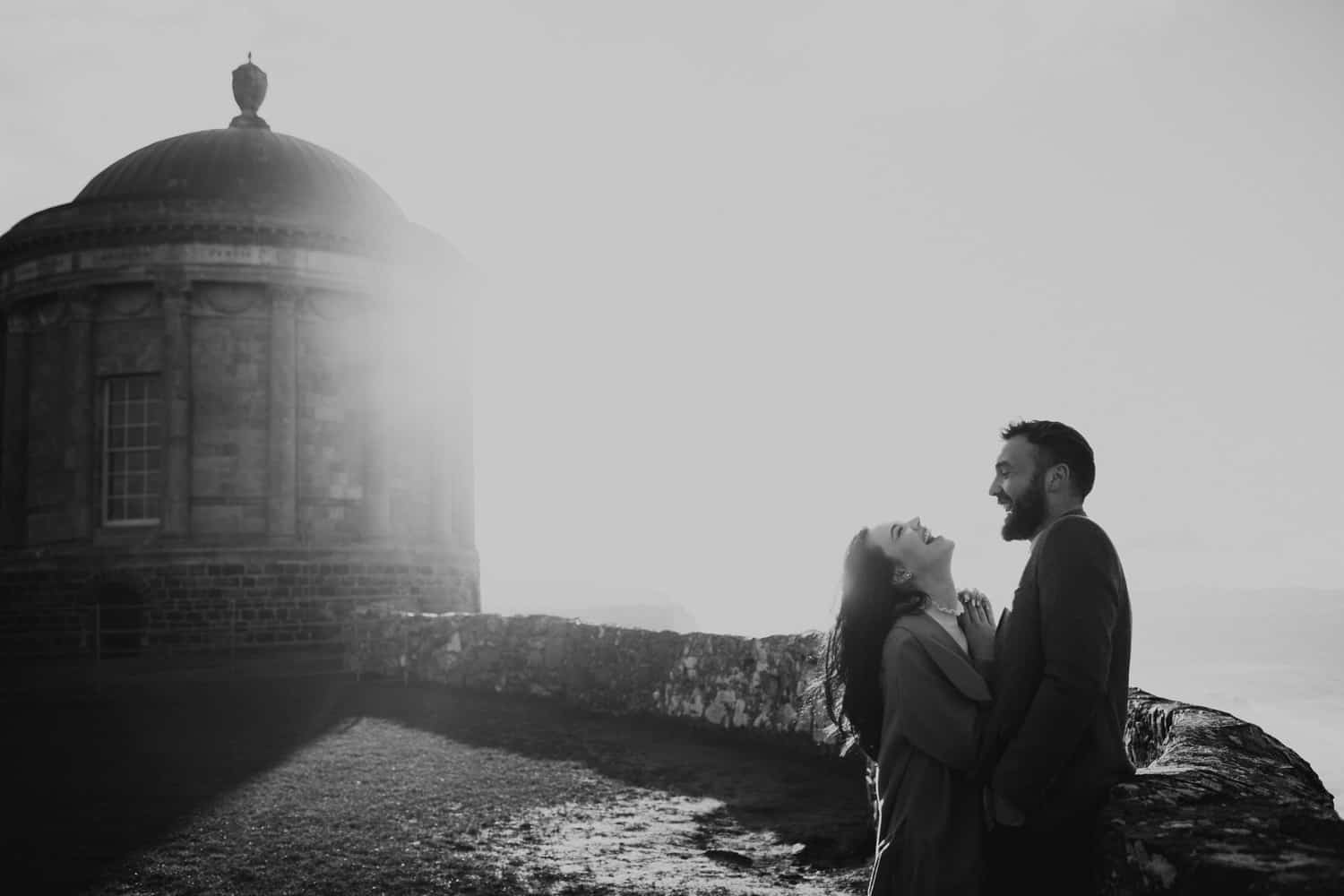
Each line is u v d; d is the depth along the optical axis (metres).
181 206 25.83
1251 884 2.45
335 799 9.58
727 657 11.82
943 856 3.43
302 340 26.75
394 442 27.78
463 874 7.20
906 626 3.69
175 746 12.63
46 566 25.77
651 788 9.74
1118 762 3.38
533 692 15.36
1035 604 3.41
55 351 27.09
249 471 26.30
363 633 20.00
